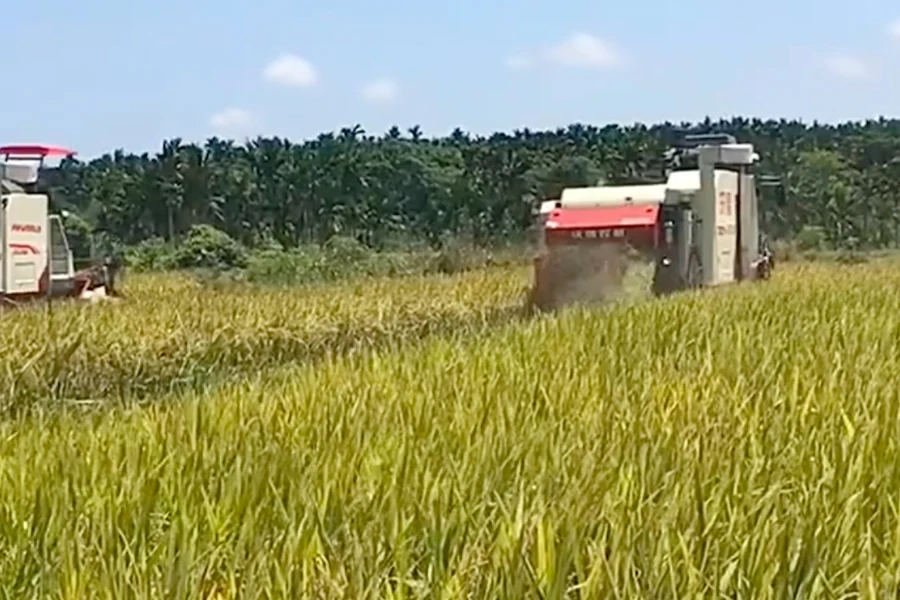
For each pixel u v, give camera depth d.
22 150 24.12
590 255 23.55
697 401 8.36
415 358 11.39
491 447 6.51
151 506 5.53
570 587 4.45
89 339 14.20
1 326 14.66
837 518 5.20
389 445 6.73
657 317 14.80
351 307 19.41
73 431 7.89
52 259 25.52
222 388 10.09
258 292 22.83
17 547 5.07
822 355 10.75
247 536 4.99
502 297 24.56
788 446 6.75
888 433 7.00
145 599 4.41
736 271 27.69
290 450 6.67
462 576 4.50
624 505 5.28
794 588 4.52
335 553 4.77
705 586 4.44
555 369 10.13
